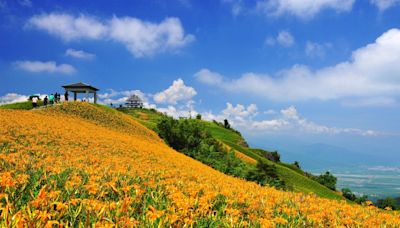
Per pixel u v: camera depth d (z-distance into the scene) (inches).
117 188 241.8
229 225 192.9
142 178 310.7
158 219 166.6
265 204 257.6
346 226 246.4
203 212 204.1
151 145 1328.7
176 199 204.5
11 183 178.4
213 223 193.3
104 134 1216.8
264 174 1368.1
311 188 2053.4
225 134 3587.6
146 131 1964.8
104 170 305.9
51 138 804.0
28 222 131.4
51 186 215.6
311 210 263.3
